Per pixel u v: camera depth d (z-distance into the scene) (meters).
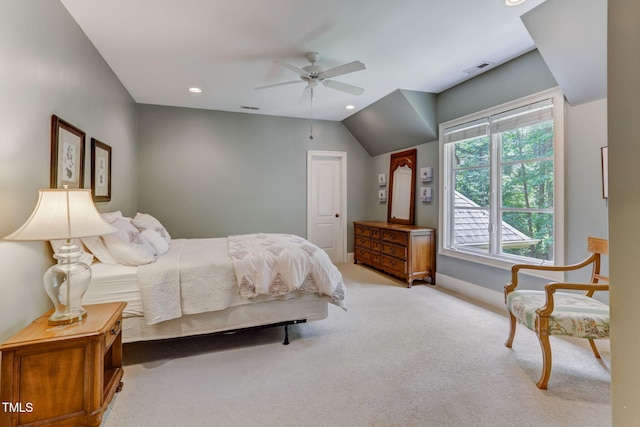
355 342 2.48
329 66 3.16
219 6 2.16
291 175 5.34
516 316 2.15
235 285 2.35
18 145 1.65
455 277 3.86
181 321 2.23
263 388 1.88
